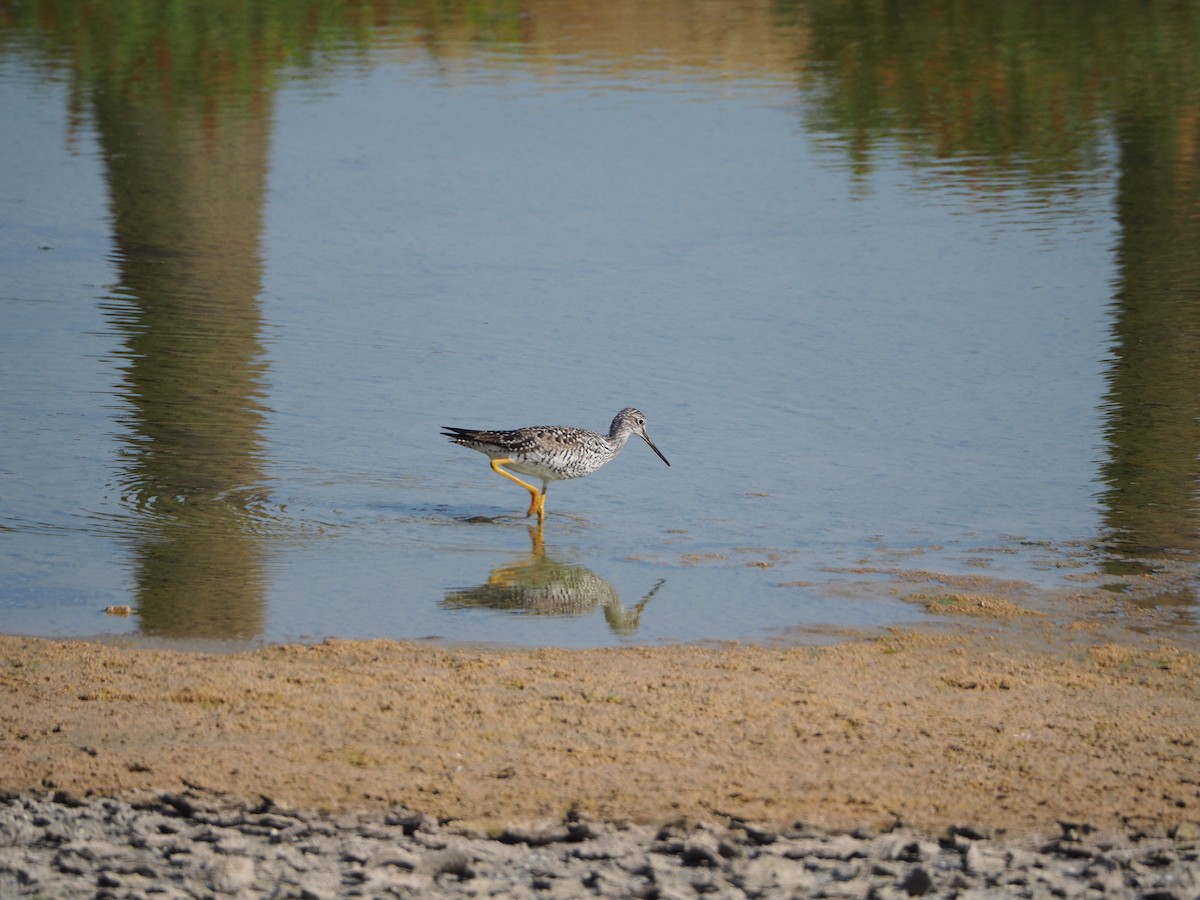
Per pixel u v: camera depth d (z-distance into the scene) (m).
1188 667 12.80
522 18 49.34
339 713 11.91
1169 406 20.30
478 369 22.16
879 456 18.80
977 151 34.56
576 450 16.97
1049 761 11.12
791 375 21.88
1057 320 24.03
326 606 14.41
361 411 20.44
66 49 45.41
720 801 10.55
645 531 16.62
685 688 12.41
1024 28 45.91
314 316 24.66
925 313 24.56
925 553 15.77
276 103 39.81
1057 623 13.84
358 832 10.17
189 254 28.17
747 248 28.19
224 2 51.34
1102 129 35.94
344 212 30.80
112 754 11.18
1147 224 29.08
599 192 31.92
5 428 19.47
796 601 14.52
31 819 10.24
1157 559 15.48
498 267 27.30
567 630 13.88
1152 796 10.61
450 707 12.03
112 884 9.38
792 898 9.28
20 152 35.03
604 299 25.48
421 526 16.75
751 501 17.45
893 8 49.34
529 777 10.88
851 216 30.03
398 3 51.19
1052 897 9.27
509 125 37.22
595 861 9.79
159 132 37.06
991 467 18.31
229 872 9.48
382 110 38.78
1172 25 45.59
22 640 13.36
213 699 12.12
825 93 39.81
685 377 21.84
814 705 12.06
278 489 17.70
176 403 20.61
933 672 12.75
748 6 50.34
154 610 14.20
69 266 27.27
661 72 42.38
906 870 9.62
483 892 9.38
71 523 16.42
